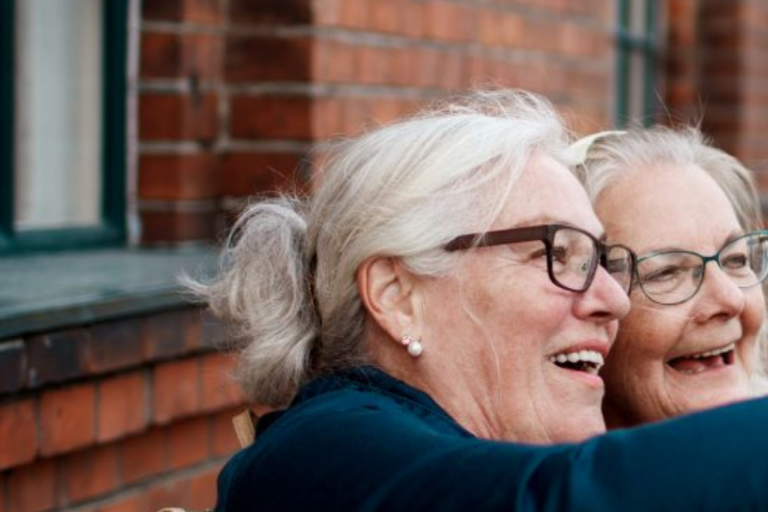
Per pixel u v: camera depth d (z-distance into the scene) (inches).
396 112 188.4
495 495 72.4
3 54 162.6
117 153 175.8
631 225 112.4
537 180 91.5
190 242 177.5
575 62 229.1
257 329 97.9
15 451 128.9
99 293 137.3
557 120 99.2
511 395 90.7
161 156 176.1
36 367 128.3
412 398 89.7
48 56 168.9
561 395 91.7
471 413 90.7
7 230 163.0
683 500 68.7
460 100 106.1
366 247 91.2
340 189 94.3
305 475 81.7
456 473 74.7
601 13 239.3
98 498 143.2
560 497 70.6
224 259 108.5
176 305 144.0
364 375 91.4
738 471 68.7
